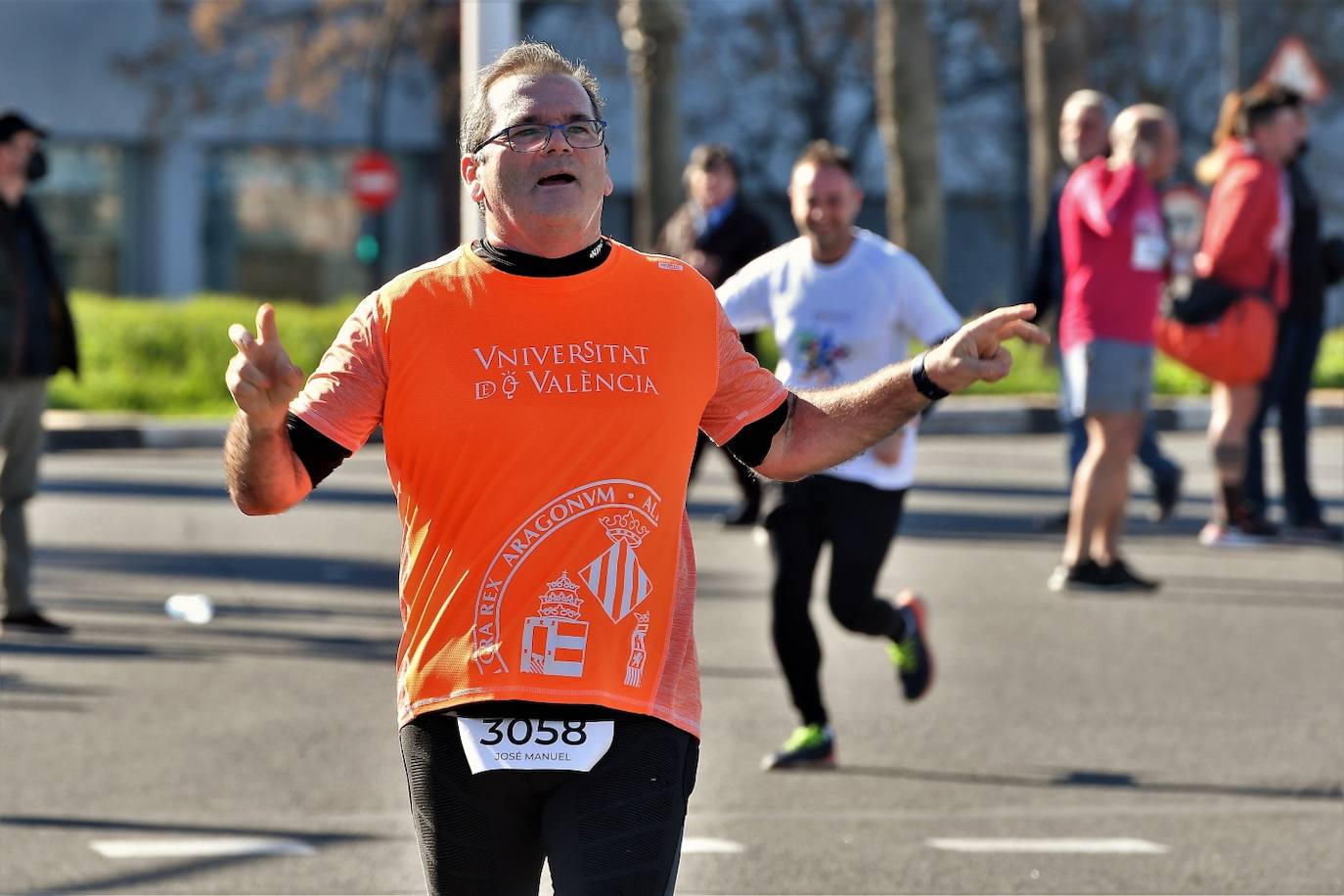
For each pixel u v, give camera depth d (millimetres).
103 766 13859
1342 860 11789
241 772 13734
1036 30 44750
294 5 75438
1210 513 28156
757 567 23125
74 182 82312
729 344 7332
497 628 6848
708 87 83562
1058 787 13531
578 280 7027
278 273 85875
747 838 12219
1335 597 21281
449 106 70125
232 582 21844
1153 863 11719
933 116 46250
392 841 12055
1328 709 15984
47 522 26516
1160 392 44500
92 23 81438
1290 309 24391
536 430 6867
